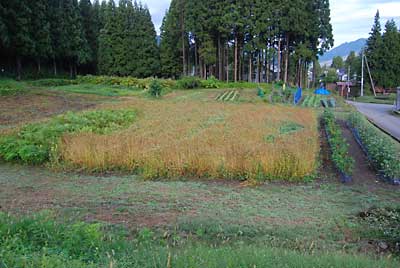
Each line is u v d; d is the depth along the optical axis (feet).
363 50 193.77
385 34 190.60
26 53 115.75
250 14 146.61
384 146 35.19
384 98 162.50
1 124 51.75
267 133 44.27
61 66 151.43
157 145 34.81
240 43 161.58
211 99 101.45
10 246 12.69
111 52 172.04
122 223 19.72
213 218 20.74
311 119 63.82
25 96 81.97
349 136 51.31
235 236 18.40
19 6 111.75
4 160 33.42
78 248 13.60
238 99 103.81
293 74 178.29
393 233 19.08
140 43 175.63
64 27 137.59
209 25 152.05
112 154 31.19
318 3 150.61
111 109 64.03
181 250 14.69
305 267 12.35
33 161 32.78
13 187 26.37
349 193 26.14
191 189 26.32
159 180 28.50
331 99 116.37
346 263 13.16
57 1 135.33
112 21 171.73
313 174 29.71
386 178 29.40
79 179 28.68
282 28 146.51
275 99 105.70
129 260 12.75
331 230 19.51
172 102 85.97
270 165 28.76
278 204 23.54
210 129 46.60
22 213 20.58
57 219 19.10
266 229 19.35
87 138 36.09
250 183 27.66
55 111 66.54
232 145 34.42
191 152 30.94
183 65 171.63
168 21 174.40
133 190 25.89
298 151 31.22
